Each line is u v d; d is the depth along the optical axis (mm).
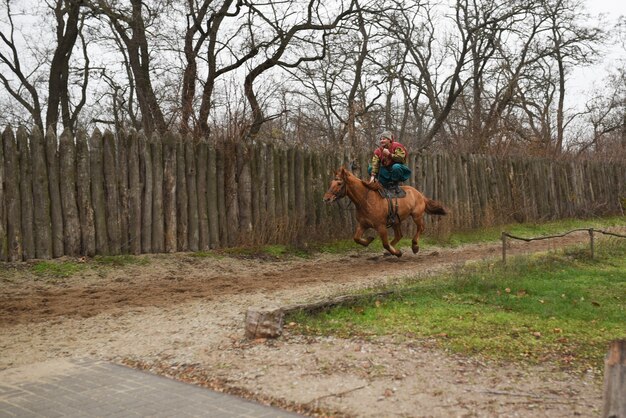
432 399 5621
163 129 19906
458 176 21578
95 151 13391
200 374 6465
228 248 15273
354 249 16969
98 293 10906
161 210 14273
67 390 6059
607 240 15773
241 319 8578
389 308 8797
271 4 21266
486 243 19250
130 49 20750
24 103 25750
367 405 5535
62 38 22984
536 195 25344
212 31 20828
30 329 8469
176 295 10711
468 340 7234
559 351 6898
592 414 5234
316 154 17469
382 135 15109
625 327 7895
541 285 10203
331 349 6980
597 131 41219
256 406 5609
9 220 12344
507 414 5273
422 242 18438
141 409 5547
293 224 16547
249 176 15906
